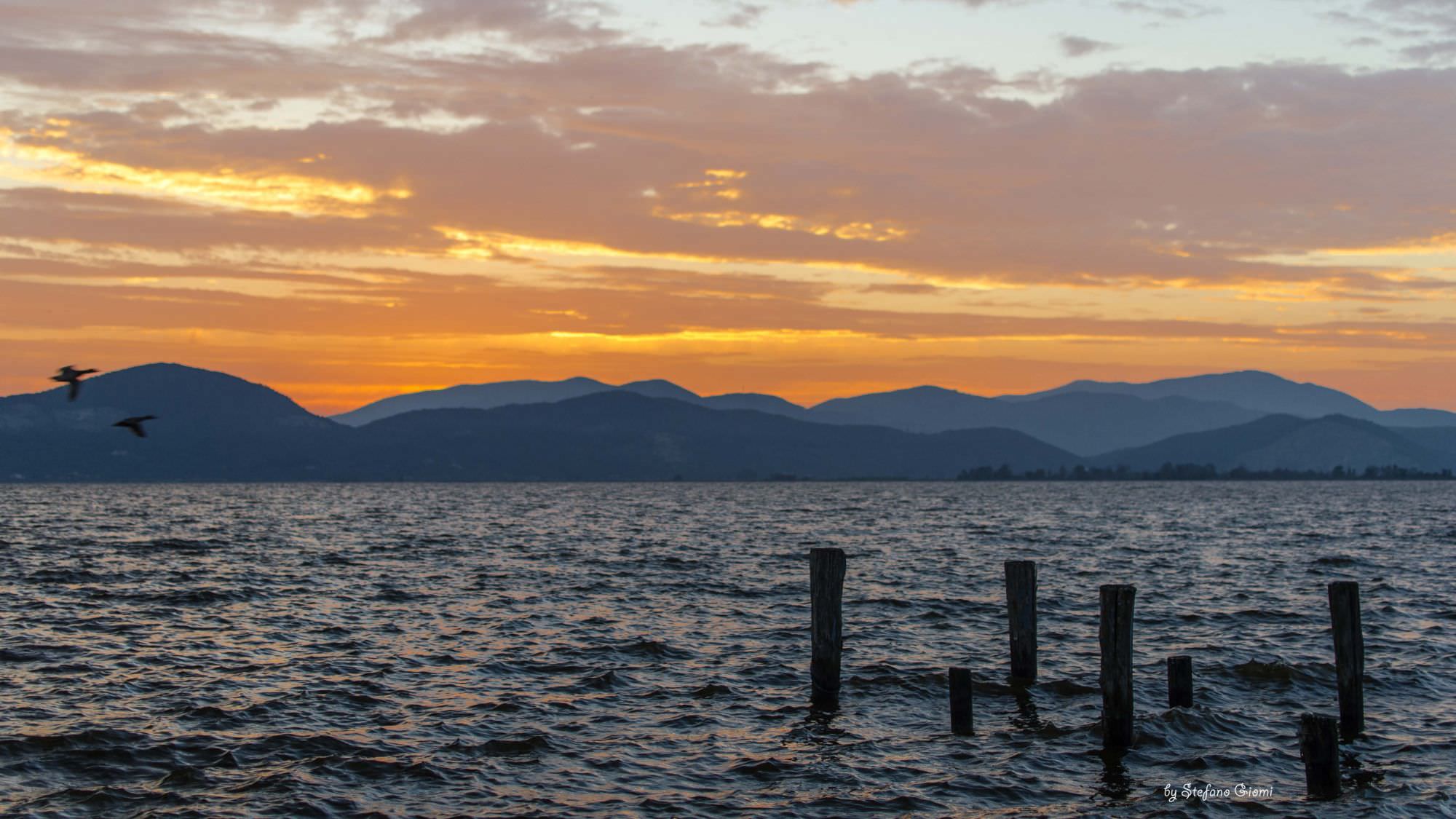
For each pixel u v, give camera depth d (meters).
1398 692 30.77
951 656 35.41
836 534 99.56
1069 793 22.97
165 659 34.19
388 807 21.73
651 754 25.17
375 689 30.45
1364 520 127.62
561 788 22.94
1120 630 25.14
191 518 132.50
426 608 45.56
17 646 35.81
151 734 25.84
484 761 24.45
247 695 29.53
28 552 73.31
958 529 110.19
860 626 41.03
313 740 25.61
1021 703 29.39
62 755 24.27
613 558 70.25
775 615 43.78
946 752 25.45
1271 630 40.41
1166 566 64.75
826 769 24.25
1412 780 23.53
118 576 56.62
